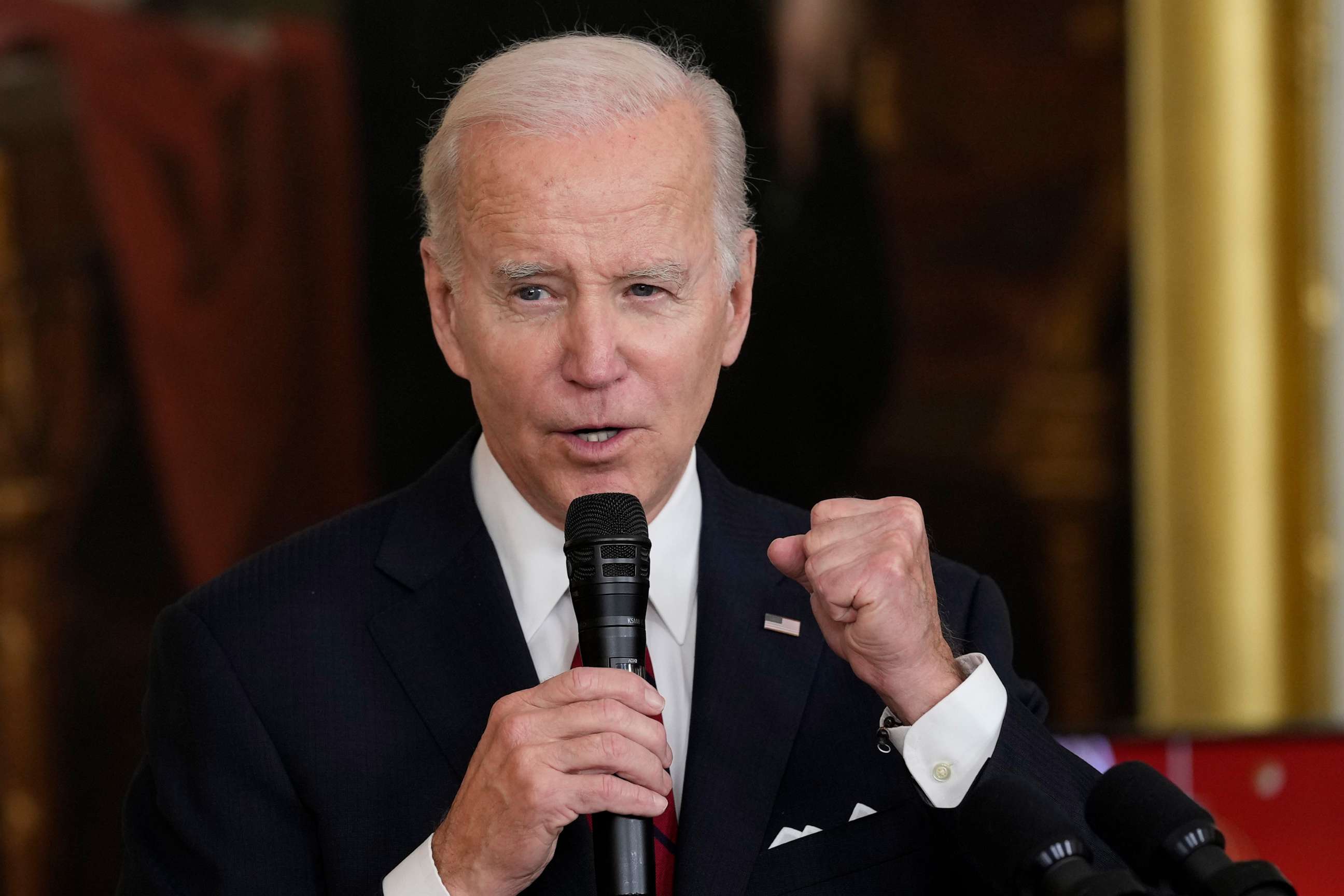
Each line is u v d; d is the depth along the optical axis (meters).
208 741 6.70
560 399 6.36
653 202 6.30
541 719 5.77
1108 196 16.91
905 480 17.03
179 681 6.88
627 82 6.40
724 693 6.88
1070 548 17.03
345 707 6.78
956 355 17.02
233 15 16.22
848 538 6.24
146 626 16.20
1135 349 16.97
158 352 16.20
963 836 5.61
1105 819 5.48
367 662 6.90
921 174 16.91
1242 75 16.53
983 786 5.67
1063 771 6.36
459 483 7.47
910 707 6.30
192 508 16.28
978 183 16.95
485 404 6.70
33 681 15.94
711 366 6.70
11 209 15.78
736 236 6.87
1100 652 17.03
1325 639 16.70
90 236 16.02
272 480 16.48
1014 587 17.08
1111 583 17.03
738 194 6.89
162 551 16.23
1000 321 17.05
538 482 6.66
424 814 6.58
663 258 6.30
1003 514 17.05
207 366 16.30
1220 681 16.81
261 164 16.33
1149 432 16.97
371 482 16.67
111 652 16.12
